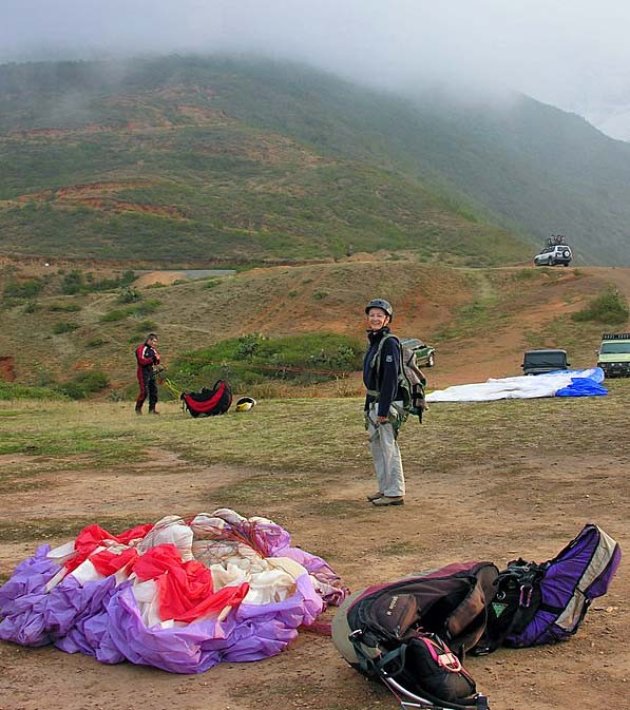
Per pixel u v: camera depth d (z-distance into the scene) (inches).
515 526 290.4
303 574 193.3
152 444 544.1
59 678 170.1
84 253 4343.0
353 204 5989.2
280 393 1074.7
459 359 1855.3
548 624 176.6
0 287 3395.7
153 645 169.0
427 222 5821.9
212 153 7475.4
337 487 378.9
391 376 328.8
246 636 175.6
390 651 151.1
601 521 293.4
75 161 7426.2
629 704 149.4
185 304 2559.1
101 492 386.6
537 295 2378.2
